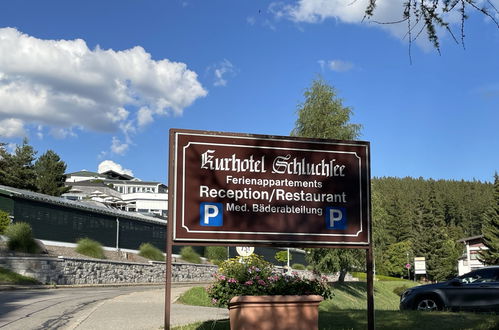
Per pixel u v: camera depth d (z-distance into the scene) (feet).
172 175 27.58
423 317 40.29
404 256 333.62
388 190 596.29
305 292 35.19
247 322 26.14
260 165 28.84
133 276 122.01
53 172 205.36
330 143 29.94
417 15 19.19
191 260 157.28
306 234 28.99
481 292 46.60
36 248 98.63
